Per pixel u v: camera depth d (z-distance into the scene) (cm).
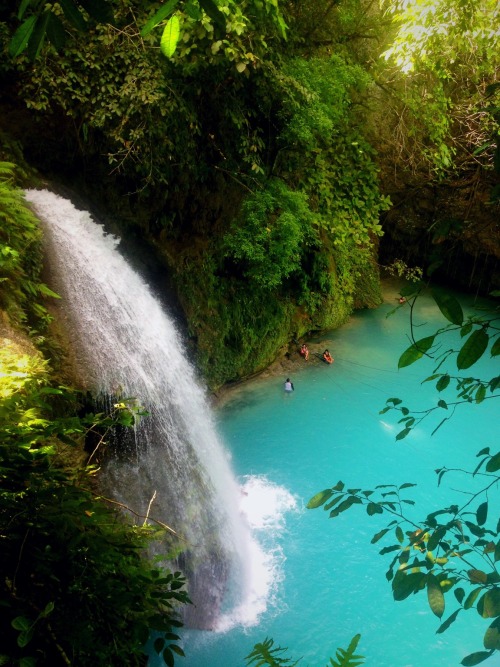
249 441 1397
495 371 1725
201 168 1309
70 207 1074
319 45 1617
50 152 1093
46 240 966
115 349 1041
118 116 1111
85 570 271
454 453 1382
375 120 2095
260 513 1184
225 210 1437
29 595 253
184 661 859
